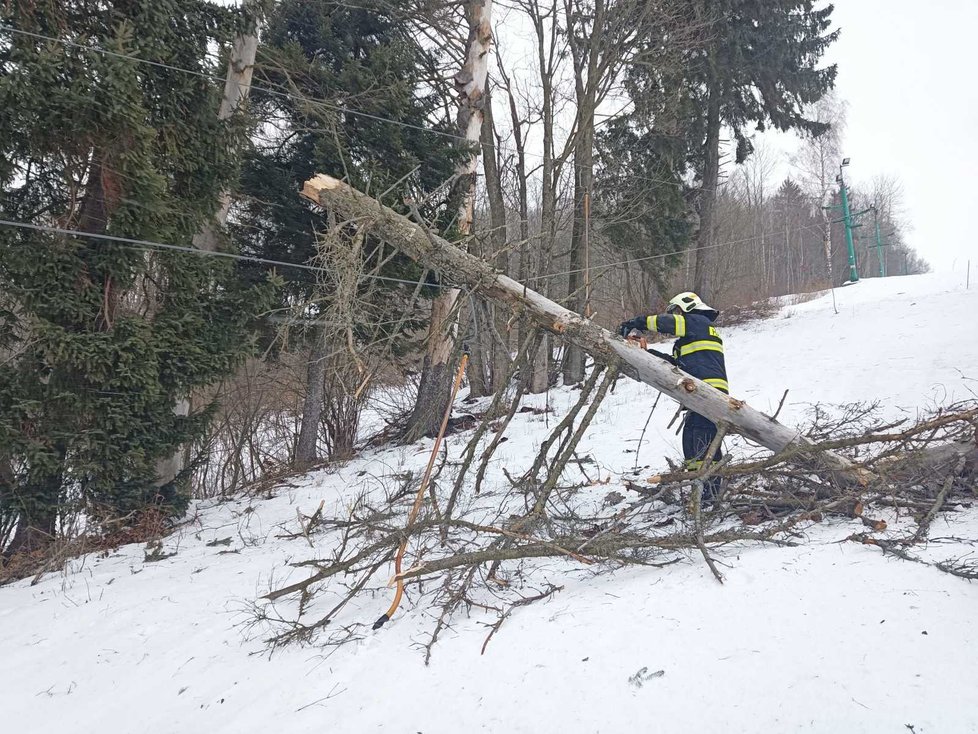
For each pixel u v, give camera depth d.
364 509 7.21
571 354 14.02
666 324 5.35
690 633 3.12
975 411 4.49
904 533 3.93
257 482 11.36
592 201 14.94
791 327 14.62
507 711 2.86
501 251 5.27
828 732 2.30
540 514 4.64
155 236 6.87
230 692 3.60
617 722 2.62
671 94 15.18
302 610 4.41
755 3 16.48
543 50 14.68
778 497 4.82
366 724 3.00
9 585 6.32
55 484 6.98
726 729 2.44
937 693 2.35
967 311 11.93
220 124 7.72
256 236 11.03
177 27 7.39
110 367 6.93
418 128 10.38
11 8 6.17
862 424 6.48
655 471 6.83
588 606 3.67
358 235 4.92
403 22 12.34
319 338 5.74
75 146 6.62
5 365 6.70
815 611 3.08
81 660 4.36
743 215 32.59
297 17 11.45
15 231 6.51
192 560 6.36
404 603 4.36
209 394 12.62
